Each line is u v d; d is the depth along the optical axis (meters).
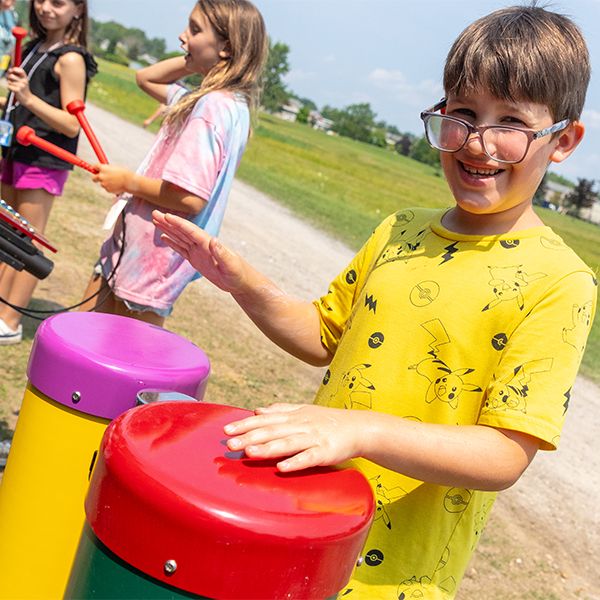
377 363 1.47
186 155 2.91
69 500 1.81
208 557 1.05
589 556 4.00
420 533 1.44
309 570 1.08
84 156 12.38
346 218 14.15
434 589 1.45
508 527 4.05
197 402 1.39
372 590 1.45
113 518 1.11
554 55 1.39
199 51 3.06
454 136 1.41
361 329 1.52
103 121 19.22
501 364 1.38
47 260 2.25
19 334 4.18
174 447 1.18
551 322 1.36
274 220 11.52
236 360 5.09
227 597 1.06
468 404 1.41
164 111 3.75
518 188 1.44
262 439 1.17
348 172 28.86
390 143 81.94
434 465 1.26
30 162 3.97
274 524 1.06
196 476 1.11
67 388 1.78
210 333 5.45
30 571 1.84
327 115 91.31
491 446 1.29
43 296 5.04
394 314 1.48
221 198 3.08
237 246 8.82
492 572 3.57
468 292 1.43
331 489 1.19
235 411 1.37
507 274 1.42
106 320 2.08
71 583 1.19
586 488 4.84
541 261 1.42
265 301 1.69
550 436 1.30
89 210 7.93
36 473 1.82
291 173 21.20
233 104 3.01
